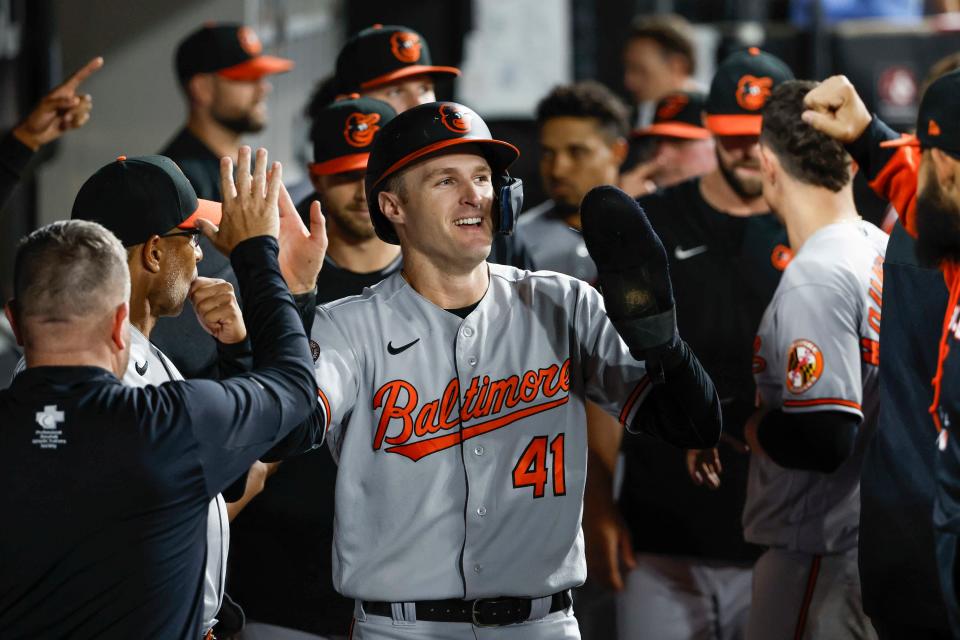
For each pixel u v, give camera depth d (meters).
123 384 7.95
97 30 22.16
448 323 9.30
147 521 7.62
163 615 7.72
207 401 7.83
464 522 9.09
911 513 9.26
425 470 9.10
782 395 11.16
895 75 23.14
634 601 14.23
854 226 11.39
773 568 11.81
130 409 7.67
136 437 7.62
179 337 11.35
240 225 8.67
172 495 7.69
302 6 28.08
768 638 11.80
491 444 9.15
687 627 14.01
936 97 8.83
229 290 8.95
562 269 17.06
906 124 23.09
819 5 23.61
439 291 9.39
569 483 9.31
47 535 7.52
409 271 9.49
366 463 9.21
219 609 9.82
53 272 7.77
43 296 7.76
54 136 13.50
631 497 14.20
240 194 8.67
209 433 7.79
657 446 13.88
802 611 11.54
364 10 25.45
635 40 24.05
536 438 9.23
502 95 26.78
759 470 11.87
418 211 9.16
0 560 7.55
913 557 9.27
